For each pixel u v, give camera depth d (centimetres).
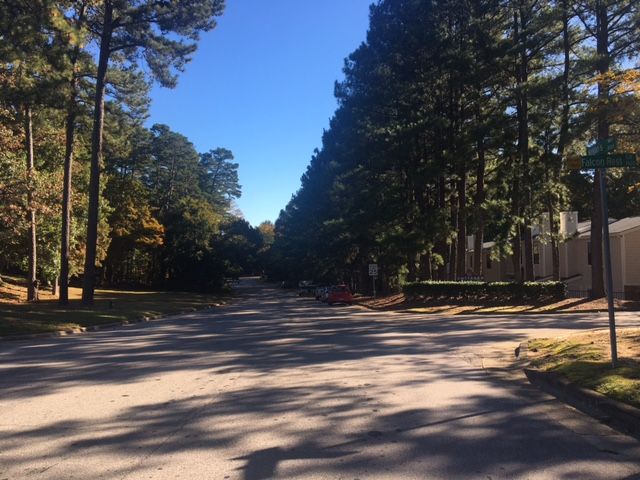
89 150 4878
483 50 2898
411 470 519
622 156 871
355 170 4241
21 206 3019
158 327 2292
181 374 1054
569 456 557
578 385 815
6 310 2541
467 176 3656
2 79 2611
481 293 3108
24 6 2270
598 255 2777
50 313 2514
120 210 6397
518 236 3183
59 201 3369
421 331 1830
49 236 4084
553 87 2620
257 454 570
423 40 3114
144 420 711
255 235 11444
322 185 5916
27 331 1952
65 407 786
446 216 3272
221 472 518
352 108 3803
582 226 4266
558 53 3027
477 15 3002
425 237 3262
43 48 2452
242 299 6369
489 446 592
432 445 595
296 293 8556
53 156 4019
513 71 3022
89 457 565
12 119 3178
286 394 861
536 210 3052
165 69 2967
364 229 4041
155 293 6138
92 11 3038
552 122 2805
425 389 890
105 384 958
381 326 2077
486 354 1279
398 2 3281
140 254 7338
